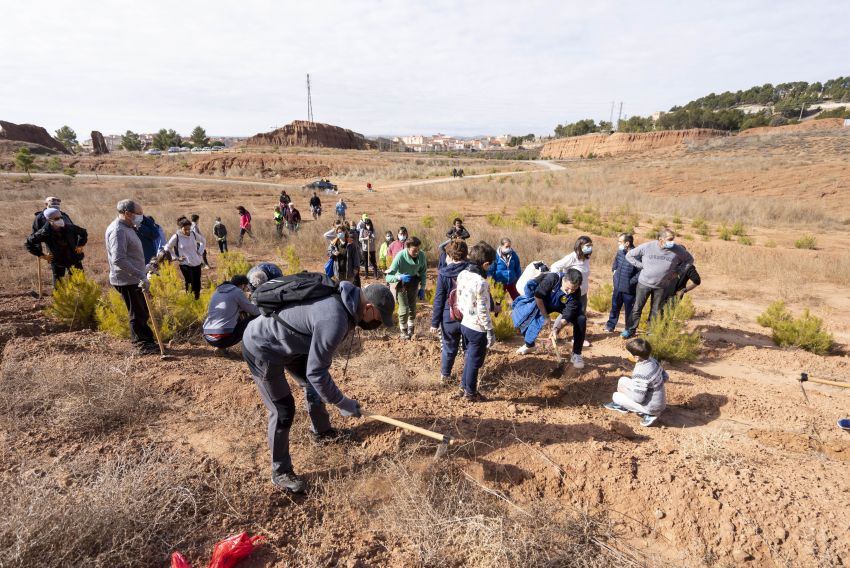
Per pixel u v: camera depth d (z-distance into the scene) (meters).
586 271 5.92
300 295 2.79
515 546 2.78
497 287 7.05
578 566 2.74
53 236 7.13
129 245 4.98
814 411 4.57
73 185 39.41
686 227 23.16
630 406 4.31
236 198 32.50
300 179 57.59
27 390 4.10
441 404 4.38
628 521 3.13
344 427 3.89
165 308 5.93
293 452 3.56
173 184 43.25
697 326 8.16
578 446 3.67
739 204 28.33
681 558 2.89
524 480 3.40
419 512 2.97
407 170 63.50
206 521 2.85
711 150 65.69
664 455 3.69
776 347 7.11
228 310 4.68
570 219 24.86
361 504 3.10
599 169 52.22
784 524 3.00
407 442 3.66
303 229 17.84
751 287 11.92
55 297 6.09
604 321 8.19
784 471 3.53
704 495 3.18
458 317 4.50
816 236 20.78
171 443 3.59
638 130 131.50
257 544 2.70
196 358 5.23
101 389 4.02
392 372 4.98
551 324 7.35
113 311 5.94
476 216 24.75
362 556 2.73
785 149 55.97
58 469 3.14
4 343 5.34
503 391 4.86
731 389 5.09
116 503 2.68
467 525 2.89
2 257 11.38
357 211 26.58
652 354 6.17
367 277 12.20
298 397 4.29
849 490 3.30
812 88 194.25
